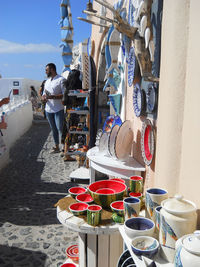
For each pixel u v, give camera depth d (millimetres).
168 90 1632
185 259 1073
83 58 5191
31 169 5328
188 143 1416
